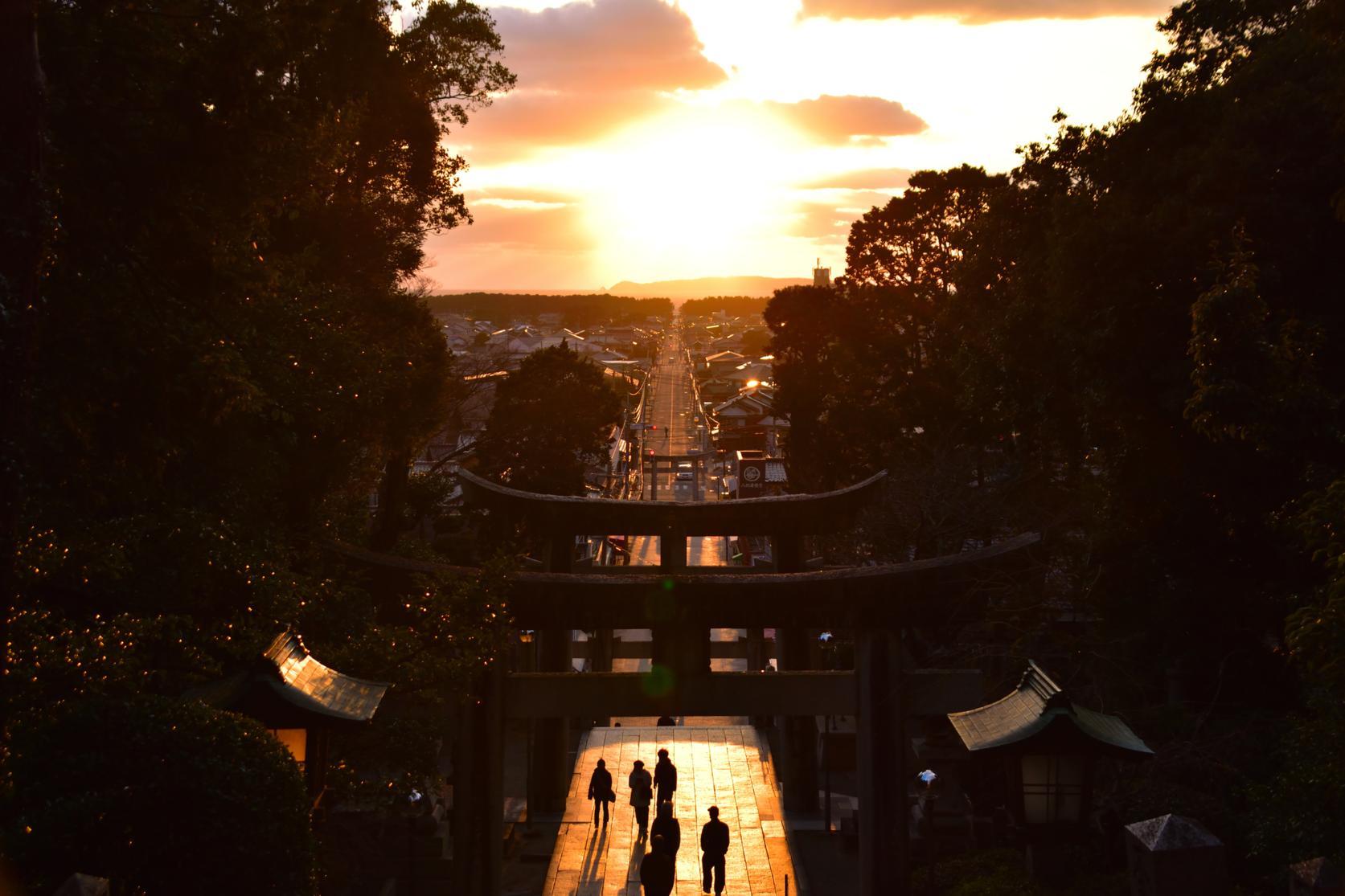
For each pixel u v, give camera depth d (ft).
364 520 90.33
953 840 77.77
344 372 64.75
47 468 43.47
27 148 26.58
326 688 42.24
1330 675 41.42
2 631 26.11
